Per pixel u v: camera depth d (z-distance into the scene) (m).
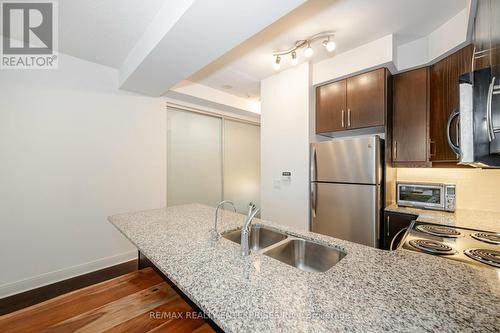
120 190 2.72
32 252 2.15
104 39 2.05
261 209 3.04
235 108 3.71
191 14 1.36
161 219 1.72
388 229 2.12
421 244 1.25
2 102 1.99
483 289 0.76
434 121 2.04
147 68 2.12
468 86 1.00
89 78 2.48
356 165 2.21
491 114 0.89
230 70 2.76
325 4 1.65
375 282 0.80
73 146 2.38
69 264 2.36
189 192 3.49
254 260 1.01
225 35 1.58
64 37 2.02
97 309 0.95
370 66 2.17
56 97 2.27
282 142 2.82
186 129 3.48
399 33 2.04
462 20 1.71
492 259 1.04
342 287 0.78
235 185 4.17
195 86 3.16
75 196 2.40
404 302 0.69
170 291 1.08
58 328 0.85
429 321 0.61
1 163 1.99
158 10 1.65
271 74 2.88
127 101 2.77
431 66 2.08
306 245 1.31
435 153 2.02
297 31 1.98
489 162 0.94
